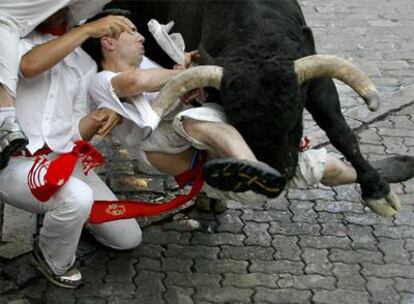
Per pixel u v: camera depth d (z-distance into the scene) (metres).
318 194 5.12
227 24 3.91
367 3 8.29
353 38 7.48
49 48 3.86
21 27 3.88
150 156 4.15
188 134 3.74
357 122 5.98
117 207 4.18
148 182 5.21
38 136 3.99
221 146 3.59
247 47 3.69
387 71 6.88
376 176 4.22
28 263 4.36
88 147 4.08
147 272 4.39
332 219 4.90
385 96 6.37
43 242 4.14
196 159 4.08
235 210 4.95
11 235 4.57
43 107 4.01
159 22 4.41
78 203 3.93
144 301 4.18
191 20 4.21
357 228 4.82
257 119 3.50
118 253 4.53
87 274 4.37
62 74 4.05
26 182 3.97
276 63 3.56
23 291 4.22
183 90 3.64
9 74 3.77
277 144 3.55
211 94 3.81
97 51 4.13
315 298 4.23
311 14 7.98
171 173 4.20
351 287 4.32
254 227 4.80
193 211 4.91
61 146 4.04
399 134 5.89
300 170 4.10
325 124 4.12
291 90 3.51
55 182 3.87
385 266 4.49
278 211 4.95
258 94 3.50
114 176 5.25
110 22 3.97
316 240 4.70
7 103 3.79
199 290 4.27
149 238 4.68
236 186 3.40
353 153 4.15
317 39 7.42
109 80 3.95
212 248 4.61
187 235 4.71
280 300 4.21
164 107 3.71
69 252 4.13
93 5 4.11
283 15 3.93
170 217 4.84
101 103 4.03
